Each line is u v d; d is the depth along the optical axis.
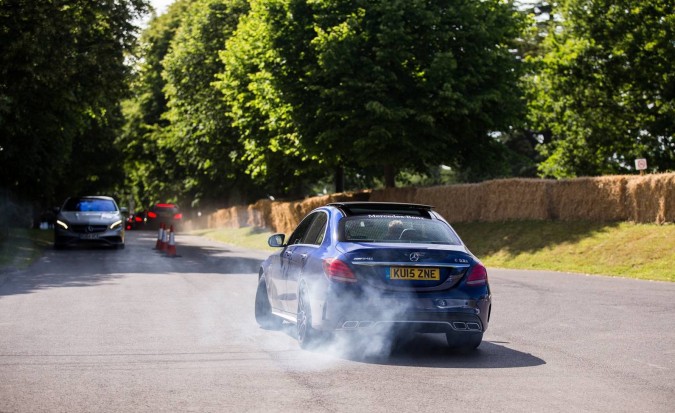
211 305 13.71
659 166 41.12
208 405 6.41
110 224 30.56
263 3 34.75
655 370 8.02
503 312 12.88
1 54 27.98
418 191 34.34
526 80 42.88
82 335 10.21
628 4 40.47
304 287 9.18
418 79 32.81
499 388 7.12
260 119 42.94
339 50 31.89
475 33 32.97
